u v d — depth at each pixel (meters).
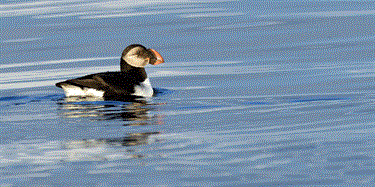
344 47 19.42
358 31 21.16
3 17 23.70
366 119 12.02
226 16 23.48
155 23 22.47
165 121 12.21
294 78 16.33
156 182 8.78
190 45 20.02
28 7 25.45
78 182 8.84
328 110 12.92
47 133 11.46
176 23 22.48
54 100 14.08
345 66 17.38
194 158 9.74
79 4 25.83
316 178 8.77
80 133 11.41
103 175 9.09
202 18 23.16
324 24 22.08
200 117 12.53
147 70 17.84
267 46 19.80
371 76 16.20
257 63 18.08
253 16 23.41
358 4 24.84
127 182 8.80
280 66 17.64
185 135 11.15
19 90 15.72
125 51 15.51
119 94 14.19
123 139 10.93
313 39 20.44
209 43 20.20
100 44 20.12
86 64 18.33
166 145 10.48
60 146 10.59
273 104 13.66
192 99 14.30
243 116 12.56
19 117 12.69
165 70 17.77
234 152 9.98
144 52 15.40
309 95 14.52
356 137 10.68
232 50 19.45
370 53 18.66
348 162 9.33
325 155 9.68
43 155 10.10
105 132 11.45
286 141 10.58
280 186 8.56
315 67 17.41
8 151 10.37
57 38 20.80
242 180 8.78
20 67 18.11
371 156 9.55
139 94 14.44
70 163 9.66
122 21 22.77
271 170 9.12
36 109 13.30
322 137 10.78
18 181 8.95
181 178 8.90
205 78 16.69
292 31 21.34
